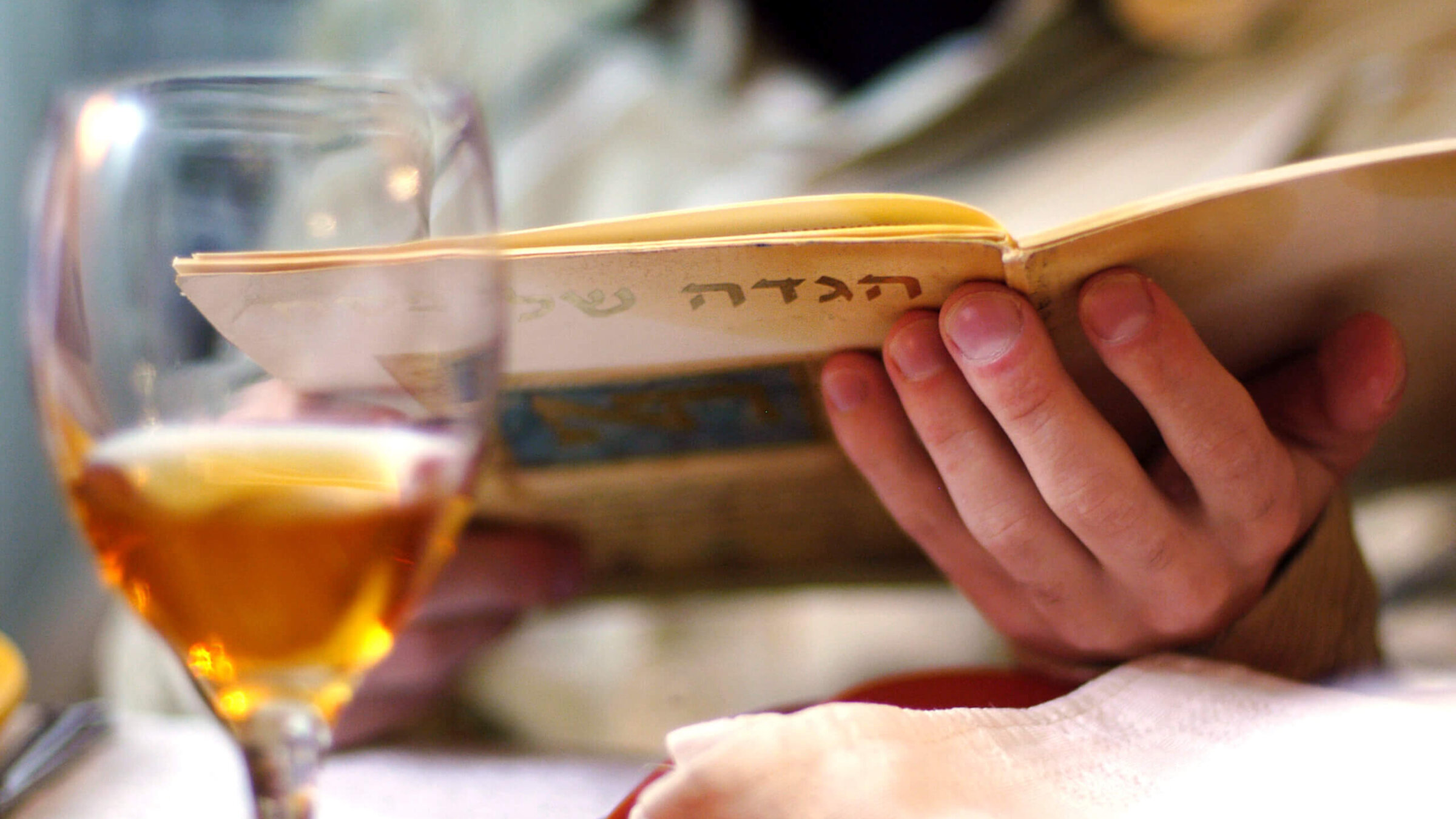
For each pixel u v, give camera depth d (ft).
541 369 1.61
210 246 1.24
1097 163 3.77
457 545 2.29
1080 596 1.64
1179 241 1.48
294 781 1.25
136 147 1.25
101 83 1.28
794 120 4.88
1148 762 1.36
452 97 1.31
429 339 1.26
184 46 6.68
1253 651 1.65
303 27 6.17
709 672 3.40
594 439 1.80
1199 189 1.46
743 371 1.63
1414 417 1.92
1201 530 1.61
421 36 5.42
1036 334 1.49
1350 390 1.62
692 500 2.05
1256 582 1.63
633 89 5.02
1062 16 3.94
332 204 1.27
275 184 1.27
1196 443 1.55
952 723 1.36
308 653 1.26
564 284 1.47
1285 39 3.77
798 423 1.76
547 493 1.99
